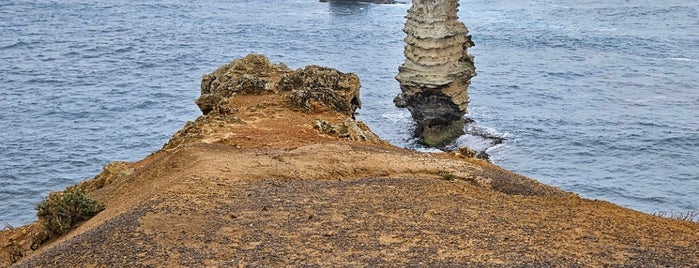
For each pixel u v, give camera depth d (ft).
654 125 243.60
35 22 425.69
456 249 56.85
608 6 506.07
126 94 269.23
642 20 454.40
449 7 230.48
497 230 61.62
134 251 57.72
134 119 237.86
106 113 243.60
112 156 202.90
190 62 334.24
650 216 70.95
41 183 181.06
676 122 247.50
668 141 226.58
